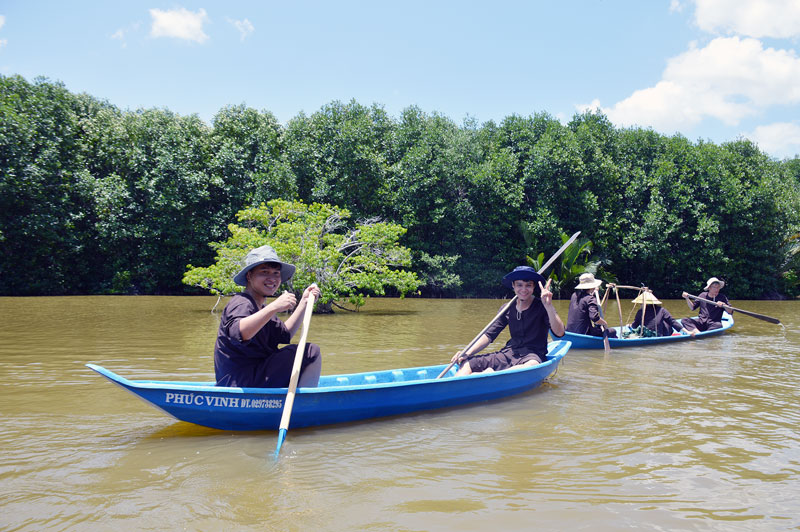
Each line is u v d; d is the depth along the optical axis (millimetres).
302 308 4508
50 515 2686
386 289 26219
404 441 3953
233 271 14680
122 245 24844
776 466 3504
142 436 3955
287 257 14570
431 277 25938
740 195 28391
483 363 5625
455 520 2686
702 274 29297
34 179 21922
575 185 27969
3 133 21453
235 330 3871
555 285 26438
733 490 3111
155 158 24484
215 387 3875
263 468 3369
